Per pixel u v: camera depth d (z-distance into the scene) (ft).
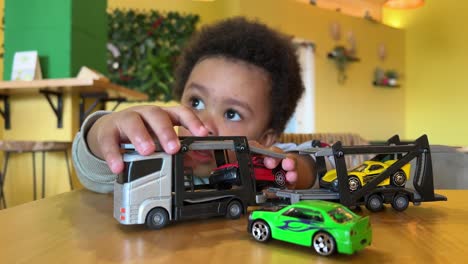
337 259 1.23
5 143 5.82
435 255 1.24
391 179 2.08
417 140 2.13
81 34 7.36
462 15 15.57
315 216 1.35
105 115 2.74
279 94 3.49
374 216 1.91
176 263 1.16
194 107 3.38
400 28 17.52
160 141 1.75
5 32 7.16
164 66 13.37
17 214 2.00
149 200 1.68
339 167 1.95
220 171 2.04
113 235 1.54
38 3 7.05
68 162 7.19
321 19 15.05
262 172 2.23
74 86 6.21
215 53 3.38
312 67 14.55
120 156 1.72
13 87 6.24
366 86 16.39
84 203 2.39
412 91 17.39
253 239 1.48
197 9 14.11
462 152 4.01
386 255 1.25
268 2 13.58
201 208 1.80
